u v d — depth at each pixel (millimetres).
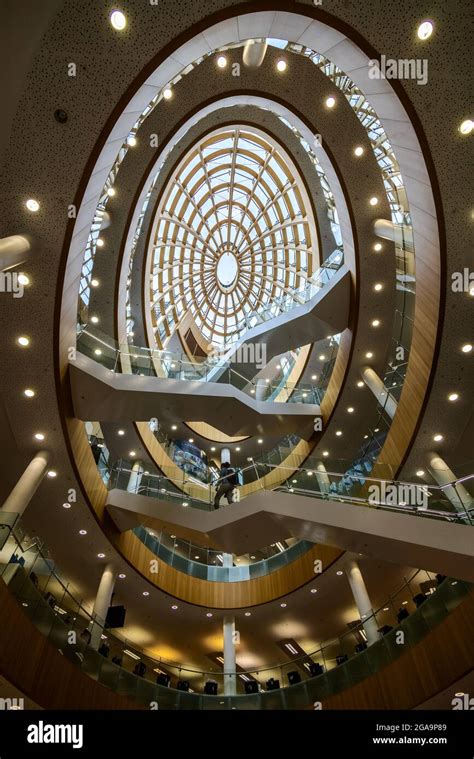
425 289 11039
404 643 9617
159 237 24719
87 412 11812
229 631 15500
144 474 14258
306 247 23516
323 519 9383
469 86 7672
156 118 13305
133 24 7191
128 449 19047
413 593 13727
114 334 16688
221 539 11062
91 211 9602
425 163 8664
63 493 12422
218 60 12078
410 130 8555
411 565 8609
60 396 10773
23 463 11984
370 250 13555
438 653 8719
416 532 8258
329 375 18375
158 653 17938
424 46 7484
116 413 12203
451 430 11836
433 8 7098
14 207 8344
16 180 8094
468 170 8586
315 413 16547
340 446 16969
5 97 7254
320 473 10867
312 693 10828
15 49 6793
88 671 9477
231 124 18422
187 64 8688
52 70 7254
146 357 12969
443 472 10055
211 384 13633
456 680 8141
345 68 8898
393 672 9445
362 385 15836
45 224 8602
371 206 13102
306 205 19203
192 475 15141
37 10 6516
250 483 12086
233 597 16109
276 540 10992
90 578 14852
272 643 17641
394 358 15953
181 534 12094
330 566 14328
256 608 15836
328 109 12453
